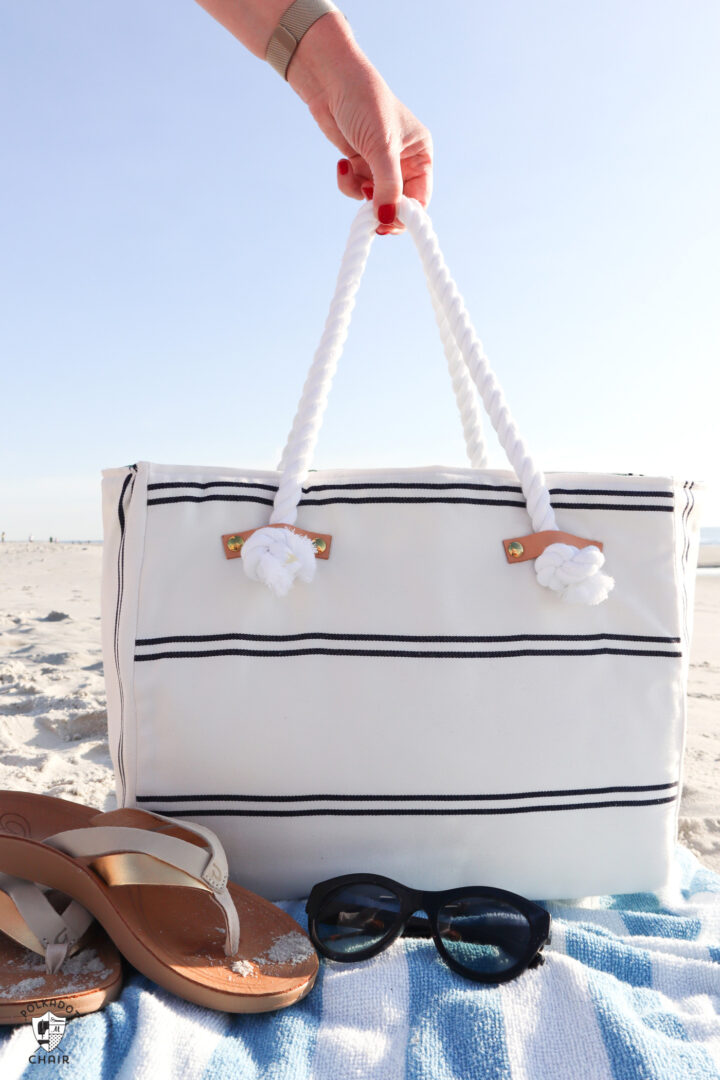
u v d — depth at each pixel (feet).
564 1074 2.71
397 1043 2.85
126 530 3.78
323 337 4.24
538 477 4.01
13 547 90.63
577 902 4.23
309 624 3.83
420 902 3.50
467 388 5.14
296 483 3.86
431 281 4.78
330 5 4.64
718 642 18.24
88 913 3.13
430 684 3.86
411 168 5.34
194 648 3.74
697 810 6.62
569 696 3.98
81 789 6.33
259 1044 2.84
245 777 3.76
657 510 4.16
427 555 3.92
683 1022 3.00
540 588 4.00
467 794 3.87
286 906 3.75
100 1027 2.73
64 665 11.93
